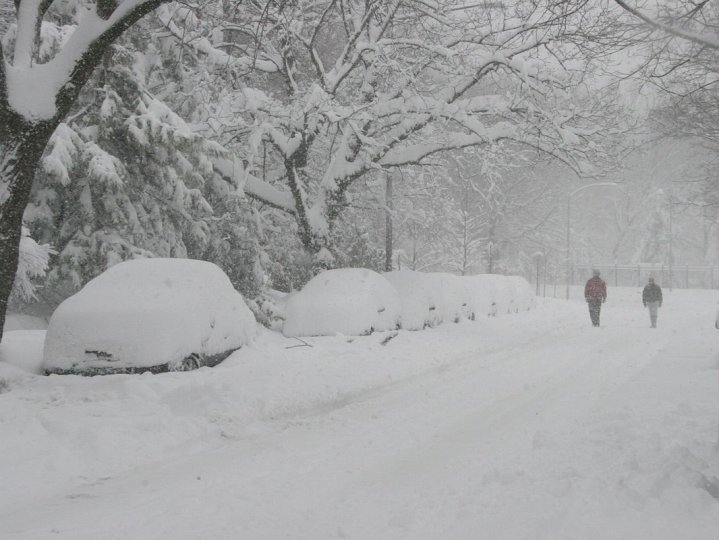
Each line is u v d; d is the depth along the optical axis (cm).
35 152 865
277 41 1872
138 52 1598
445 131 1891
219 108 1794
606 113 1755
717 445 536
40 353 1016
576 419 696
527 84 1647
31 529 437
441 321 1820
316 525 432
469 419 741
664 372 994
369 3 1731
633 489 455
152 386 834
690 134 1516
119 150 1484
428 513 443
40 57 1297
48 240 1417
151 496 502
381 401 872
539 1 829
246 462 592
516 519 420
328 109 1627
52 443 617
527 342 1548
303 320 1430
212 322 1024
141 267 1031
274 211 2200
